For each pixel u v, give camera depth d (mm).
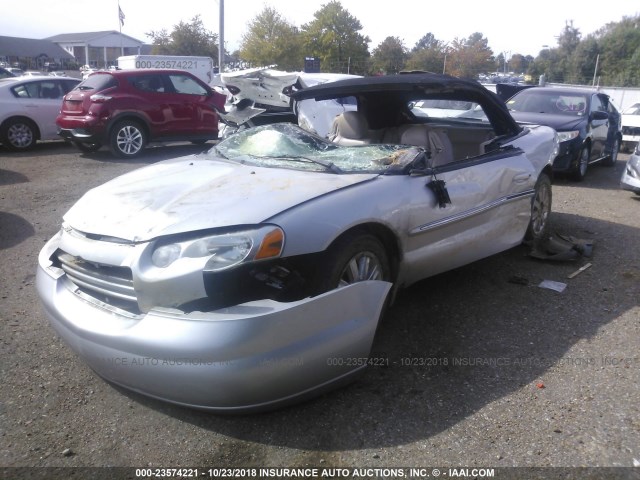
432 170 3820
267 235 2834
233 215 2910
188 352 2588
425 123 5551
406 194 3566
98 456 2641
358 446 2688
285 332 2666
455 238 4027
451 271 4961
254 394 2656
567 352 3541
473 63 47812
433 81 4258
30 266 5164
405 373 3311
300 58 43906
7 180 8969
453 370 3344
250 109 8773
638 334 3785
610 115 11523
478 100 4766
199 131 12086
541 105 10656
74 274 3152
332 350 2818
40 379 3270
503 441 2707
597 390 3117
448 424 2838
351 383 3127
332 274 3105
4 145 12250
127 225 2994
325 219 3049
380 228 3414
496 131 5168
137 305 2852
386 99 5117
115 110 10930
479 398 3059
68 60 67438
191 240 2811
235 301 2824
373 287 3023
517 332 3822
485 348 3605
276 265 2959
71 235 3213
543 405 2986
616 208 7746
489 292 4512
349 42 46344
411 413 2932
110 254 2920
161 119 11492
